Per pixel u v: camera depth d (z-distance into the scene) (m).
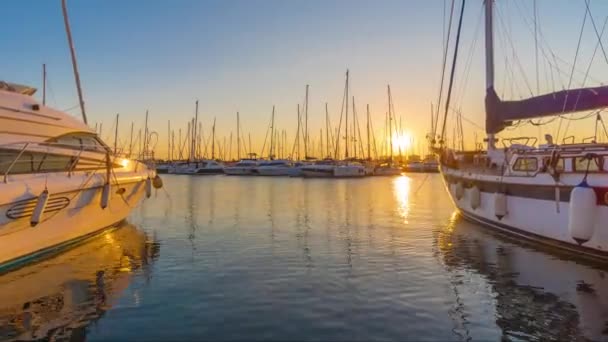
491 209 14.60
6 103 10.87
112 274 9.30
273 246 12.26
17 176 9.57
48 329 6.49
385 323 6.70
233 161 76.88
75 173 11.33
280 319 6.81
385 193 32.81
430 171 75.75
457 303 7.62
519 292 8.24
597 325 6.73
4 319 6.85
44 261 10.38
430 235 14.16
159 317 6.90
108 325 6.61
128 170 14.46
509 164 13.41
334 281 8.81
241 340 6.09
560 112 12.25
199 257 10.87
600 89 11.34
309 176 58.09
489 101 14.92
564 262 10.43
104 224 13.55
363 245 12.45
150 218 18.14
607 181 9.76
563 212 10.98
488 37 16.64
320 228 15.60
